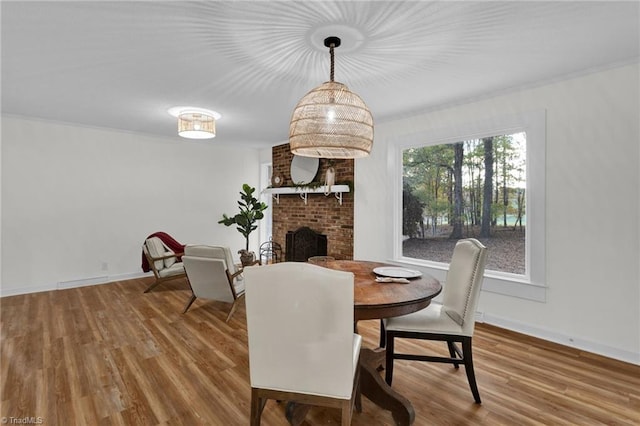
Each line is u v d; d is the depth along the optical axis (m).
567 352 2.50
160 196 5.21
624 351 2.36
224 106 3.50
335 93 1.98
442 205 3.54
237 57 2.31
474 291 1.91
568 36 2.00
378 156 4.00
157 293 4.14
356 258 4.24
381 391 1.77
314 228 4.84
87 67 2.49
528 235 2.87
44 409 1.81
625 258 2.35
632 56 2.26
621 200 2.36
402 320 2.01
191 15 1.79
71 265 4.40
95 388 2.02
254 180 6.42
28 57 2.32
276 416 1.81
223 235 6.00
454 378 2.17
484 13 1.75
